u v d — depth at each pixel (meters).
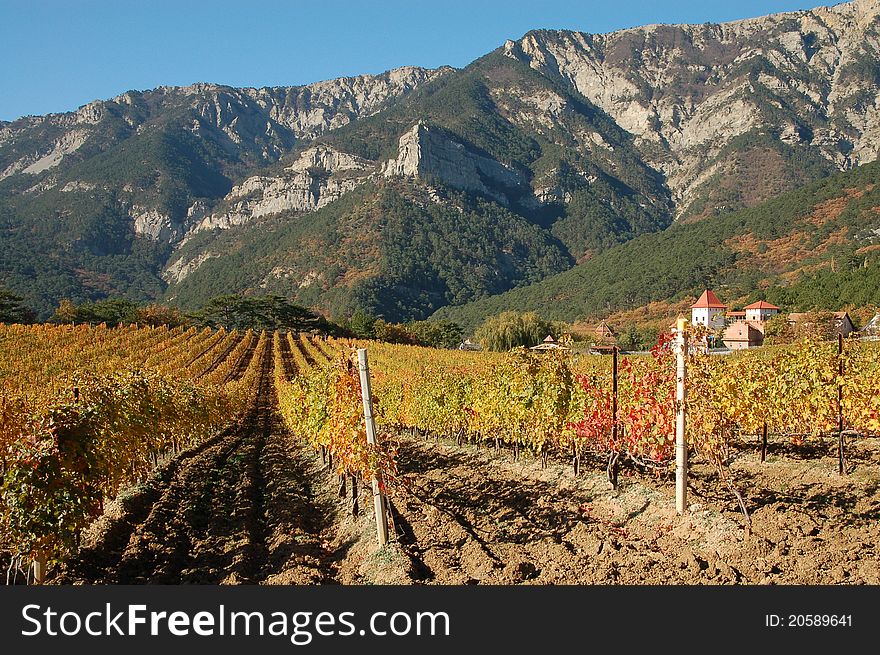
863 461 14.65
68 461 8.74
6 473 8.41
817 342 15.14
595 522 11.00
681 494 10.65
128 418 12.93
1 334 50.03
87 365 40.41
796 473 13.72
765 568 8.38
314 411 14.63
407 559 9.28
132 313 99.62
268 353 77.75
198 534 11.90
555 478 14.57
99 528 11.41
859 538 9.16
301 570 9.44
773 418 14.82
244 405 35.34
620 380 13.93
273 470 18.41
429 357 57.94
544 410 15.05
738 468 14.56
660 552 9.38
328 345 82.38
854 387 13.34
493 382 17.55
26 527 8.20
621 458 16.00
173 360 51.19
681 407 10.70
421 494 14.05
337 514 12.73
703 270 139.75
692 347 10.80
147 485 15.20
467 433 21.64
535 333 86.06
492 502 12.98
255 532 11.98
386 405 25.59
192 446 22.67
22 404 11.82
